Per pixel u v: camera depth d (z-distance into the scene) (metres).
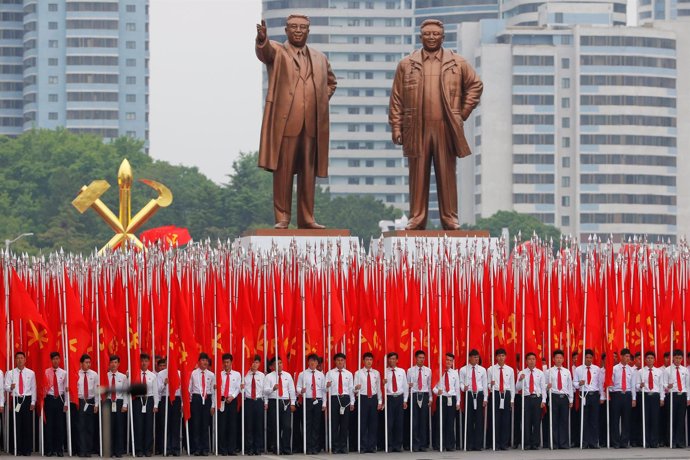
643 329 42.12
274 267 41.09
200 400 40.03
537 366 41.38
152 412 40.12
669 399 41.62
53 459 39.34
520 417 41.38
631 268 43.16
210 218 142.50
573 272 42.38
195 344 40.03
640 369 41.59
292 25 45.34
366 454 40.16
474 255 42.34
